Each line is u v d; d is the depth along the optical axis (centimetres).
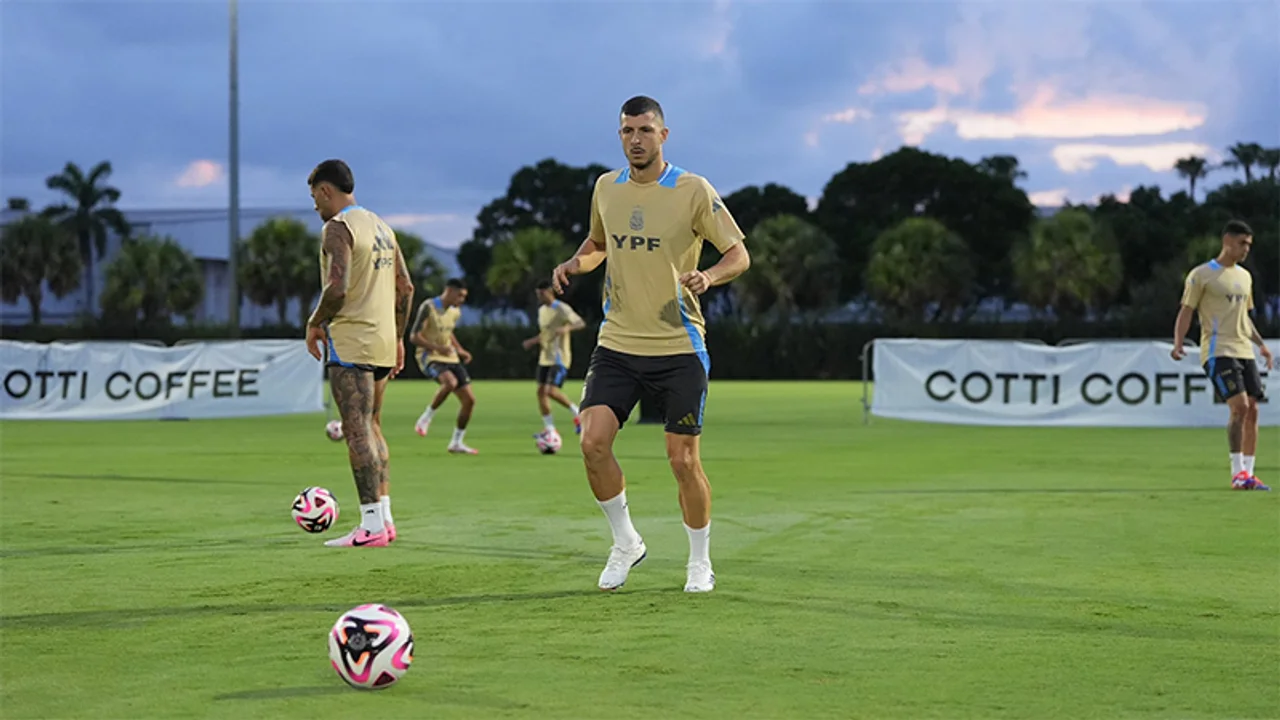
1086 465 1263
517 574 629
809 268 6003
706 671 433
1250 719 378
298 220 6575
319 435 1720
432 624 509
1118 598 564
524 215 7225
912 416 1898
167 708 389
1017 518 844
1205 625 507
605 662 445
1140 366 1788
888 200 6738
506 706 390
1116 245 5819
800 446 1533
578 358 4844
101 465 1261
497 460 1323
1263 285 5781
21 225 6781
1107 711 386
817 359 4900
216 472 1188
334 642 410
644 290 591
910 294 5900
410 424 1992
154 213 8400
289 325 5150
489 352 4888
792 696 402
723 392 3466
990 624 509
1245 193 6088
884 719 377
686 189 585
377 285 741
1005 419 1845
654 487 1045
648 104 585
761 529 789
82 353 2052
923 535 762
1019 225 6631
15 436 1700
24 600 561
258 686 414
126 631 497
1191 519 838
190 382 2075
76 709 388
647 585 597
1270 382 1762
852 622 512
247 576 622
